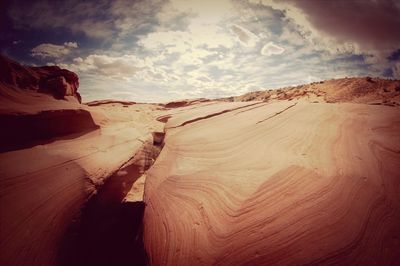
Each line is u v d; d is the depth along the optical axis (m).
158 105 18.73
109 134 7.34
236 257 3.10
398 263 2.89
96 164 5.52
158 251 3.56
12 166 4.49
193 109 12.41
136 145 7.36
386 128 6.21
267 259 3.01
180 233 3.62
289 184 4.04
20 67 7.90
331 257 2.93
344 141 5.50
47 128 6.11
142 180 6.29
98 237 4.97
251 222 3.45
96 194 5.09
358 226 3.29
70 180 4.76
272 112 8.39
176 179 4.95
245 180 4.32
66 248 4.08
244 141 6.16
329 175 4.20
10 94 6.70
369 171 4.36
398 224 3.36
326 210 3.51
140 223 4.62
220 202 3.92
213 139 6.65
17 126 5.54
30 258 3.48
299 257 2.97
